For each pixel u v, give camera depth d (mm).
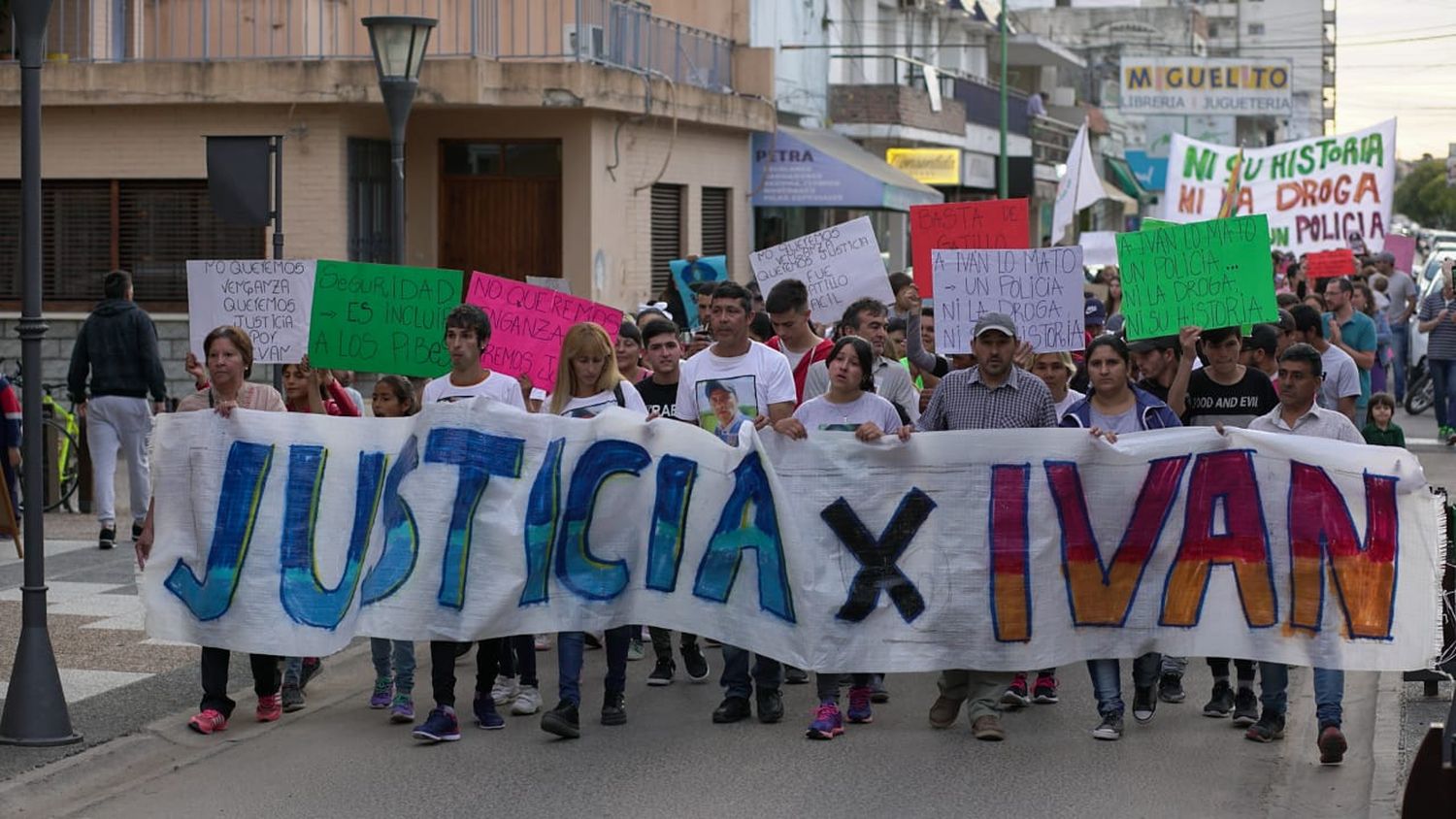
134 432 14023
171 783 7957
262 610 8859
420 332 10586
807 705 9523
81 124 22438
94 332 13953
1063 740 8680
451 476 8688
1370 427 12477
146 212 22453
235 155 13148
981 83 43719
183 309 22406
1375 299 23797
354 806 7551
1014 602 8703
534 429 8836
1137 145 76812
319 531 8969
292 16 23125
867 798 7613
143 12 23469
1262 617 8555
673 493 8922
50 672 8398
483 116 23531
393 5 24531
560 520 8820
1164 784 7855
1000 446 8734
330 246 21922
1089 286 23625
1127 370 9055
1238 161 24266
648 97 24469
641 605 8930
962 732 8875
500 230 23953
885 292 13508
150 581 8953
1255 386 9625
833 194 29766
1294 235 28094
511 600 8656
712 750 8477
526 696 9227
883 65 40156
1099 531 8711
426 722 8648
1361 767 8180
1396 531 8422
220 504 8953
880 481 8781
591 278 23609
